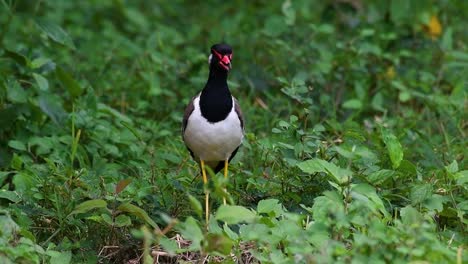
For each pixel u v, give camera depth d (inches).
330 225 355.3
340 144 493.7
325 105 574.2
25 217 409.4
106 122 530.9
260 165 482.6
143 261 386.9
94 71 636.1
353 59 618.2
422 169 478.9
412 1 658.8
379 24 676.1
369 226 354.0
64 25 733.3
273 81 608.7
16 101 511.2
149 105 593.9
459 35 705.0
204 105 444.1
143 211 388.5
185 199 440.8
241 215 351.9
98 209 413.4
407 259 341.1
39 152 505.0
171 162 506.0
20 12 709.9
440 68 637.9
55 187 428.8
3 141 516.7
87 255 397.7
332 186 419.5
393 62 628.7
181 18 784.9
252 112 577.3
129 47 674.8
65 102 571.2
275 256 357.1
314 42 644.7
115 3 751.1
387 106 603.5
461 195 443.2
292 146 439.5
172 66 633.6
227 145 452.4
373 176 420.5
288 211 420.2
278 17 671.8
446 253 335.6
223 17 776.3
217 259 388.8
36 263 356.8
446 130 553.3
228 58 440.8
